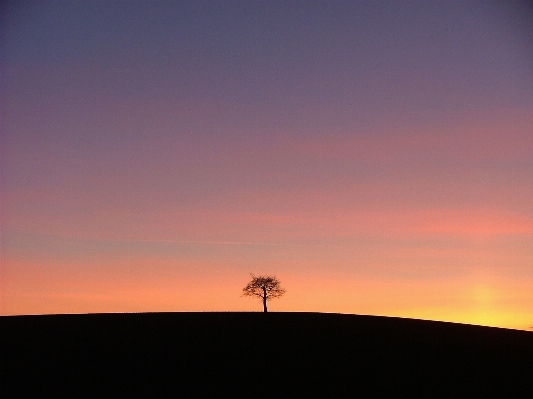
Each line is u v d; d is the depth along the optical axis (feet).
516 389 125.18
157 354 144.66
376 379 130.11
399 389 124.06
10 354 140.77
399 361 143.43
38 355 140.67
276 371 134.31
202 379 128.26
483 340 165.89
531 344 163.02
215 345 153.79
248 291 229.66
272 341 158.71
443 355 149.38
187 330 168.55
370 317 197.26
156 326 172.55
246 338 161.07
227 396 118.93
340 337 164.55
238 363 139.64
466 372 135.95
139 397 117.29
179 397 117.70
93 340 154.81
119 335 160.45
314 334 167.12
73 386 122.11
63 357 139.95
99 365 135.23
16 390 119.24
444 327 183.11
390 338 165.07
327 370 135.74
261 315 195.72
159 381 126.41
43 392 118.52
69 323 174.29
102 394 118.32
